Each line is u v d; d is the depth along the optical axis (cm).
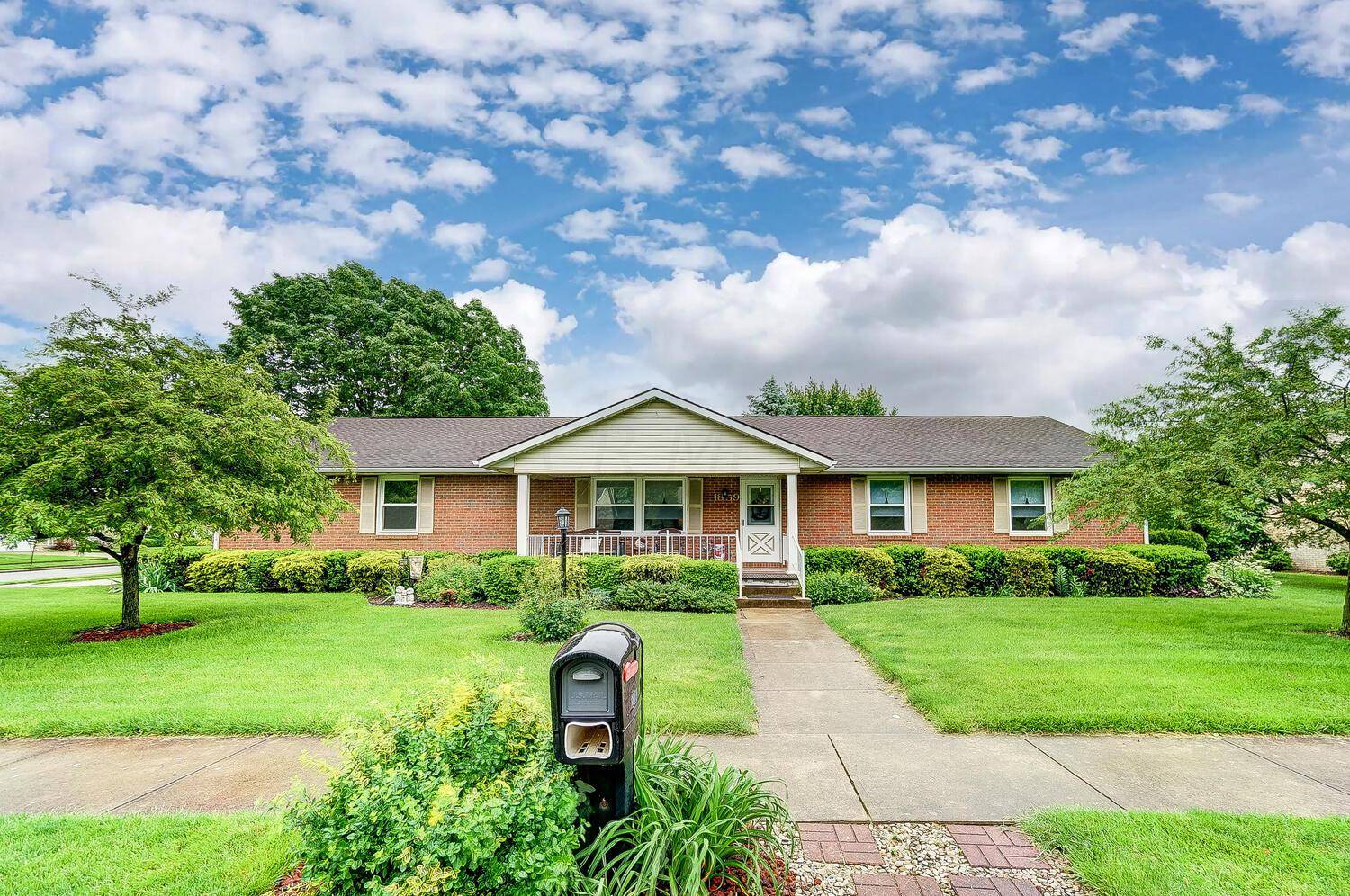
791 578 1452
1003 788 438
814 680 749
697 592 1279
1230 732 551
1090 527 1664
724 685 686
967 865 339
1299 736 543
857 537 1698
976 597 1409
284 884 315
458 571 1412
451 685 345
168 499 917
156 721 573
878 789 438
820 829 381
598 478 1736
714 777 349
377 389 3272
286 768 484
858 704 651
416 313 3397
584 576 1332
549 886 246
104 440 906
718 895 294
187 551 1616
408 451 1802
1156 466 999
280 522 1105
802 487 1722
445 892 244
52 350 949
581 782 294
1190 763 483
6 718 587
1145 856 335
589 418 1502
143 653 852
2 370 915
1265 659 775
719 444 1514
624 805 297
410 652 850
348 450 1258
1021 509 1688
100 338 993
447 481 1736
